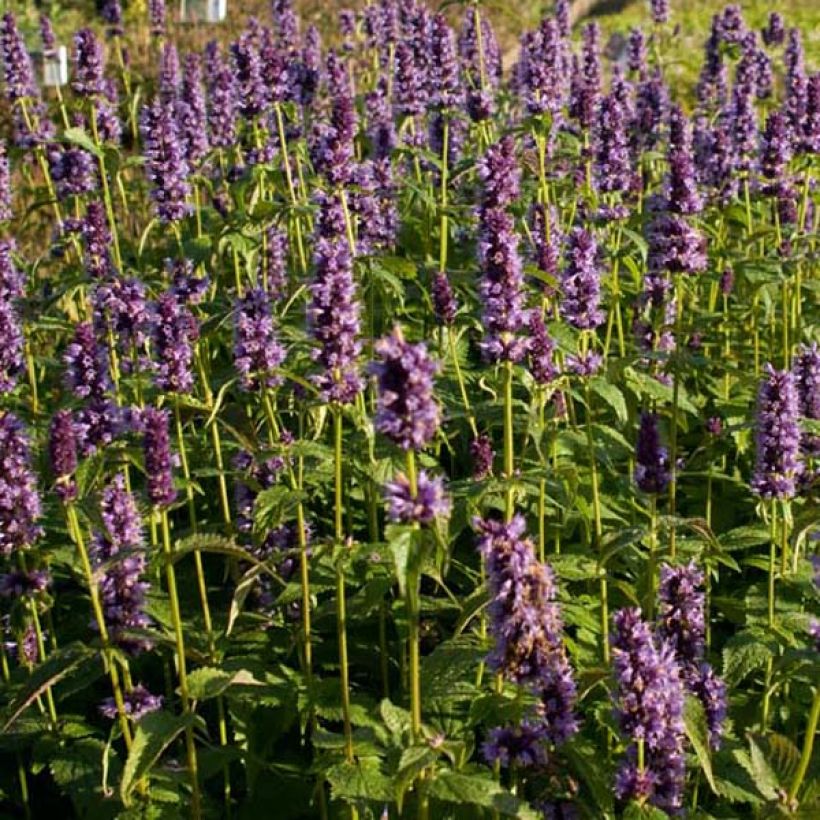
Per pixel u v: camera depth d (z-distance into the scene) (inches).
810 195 80.2
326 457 55.7
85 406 59.3
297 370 66.0
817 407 62.2
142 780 53.4
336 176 66.7
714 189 82.0
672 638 51.7
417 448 47.9
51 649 61.5
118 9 112.4
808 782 51.9
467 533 66.0
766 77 106.2
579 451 63.9
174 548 50.9
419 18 89.1
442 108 80.9
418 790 49.7
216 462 64.8
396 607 58.4
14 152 89.2
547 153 84.7
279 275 79.3
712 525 68.4
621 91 93.9
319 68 104.3
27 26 173.3
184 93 95.0
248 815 55.9
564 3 113.5
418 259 84.7
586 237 61.9
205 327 69.9
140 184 108.3
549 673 48.4
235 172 93.7
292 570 60.3
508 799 48.1
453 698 52.9
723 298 80.2
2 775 59.7
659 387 63.3
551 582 48.3
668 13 122.8
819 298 79.4
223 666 56.4
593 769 50.6
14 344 61.7
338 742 51.4
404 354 47.1
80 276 73.0
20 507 52.6
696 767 53.6
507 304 55.4
